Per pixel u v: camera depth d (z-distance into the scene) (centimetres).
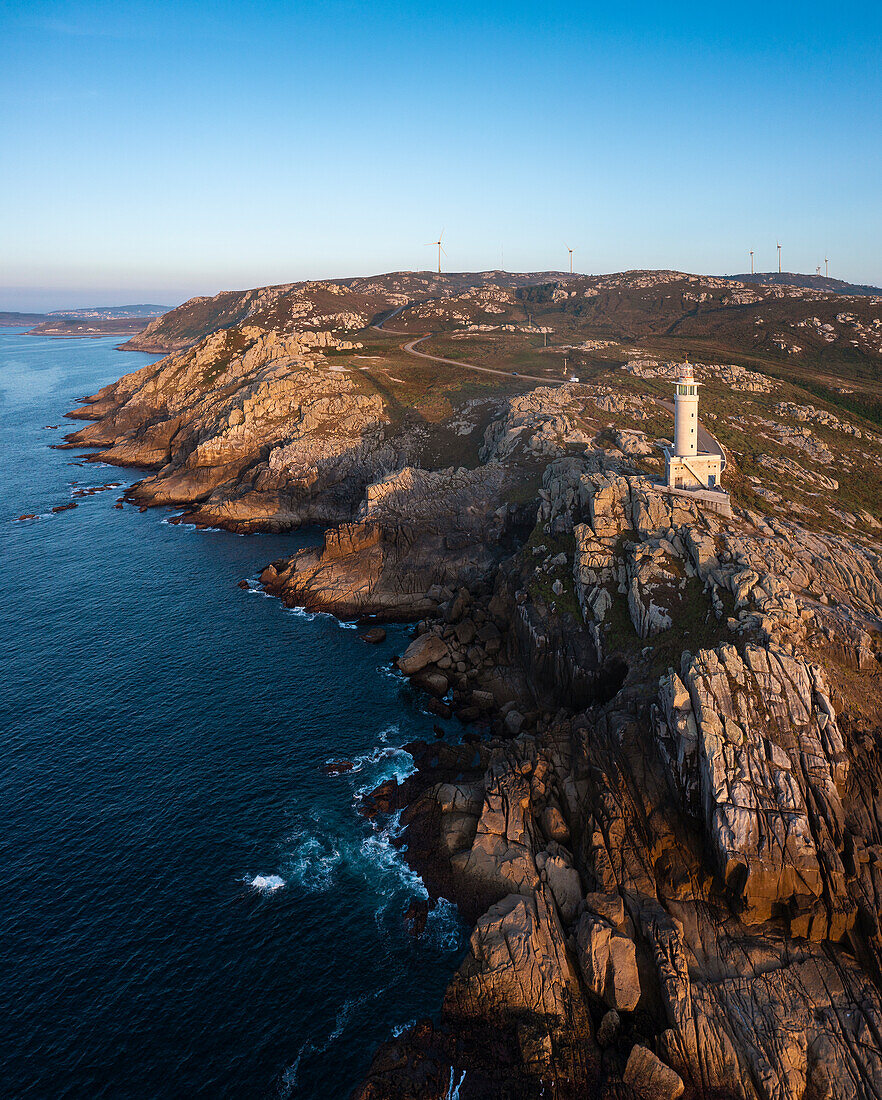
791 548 7050
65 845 5441
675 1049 3775
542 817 5241
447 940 4647
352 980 4391
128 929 4722
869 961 4116
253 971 4447
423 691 7575
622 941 4197
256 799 5944
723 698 5019
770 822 4488
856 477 10344
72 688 7581
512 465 10831
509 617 8169
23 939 4628
